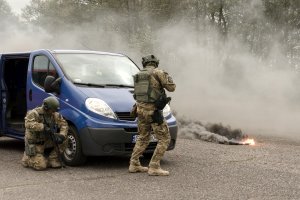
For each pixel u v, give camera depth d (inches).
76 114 387.5
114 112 382.9
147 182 338.3
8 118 476.4
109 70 439.2
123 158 434.3
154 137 388.5
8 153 457.7
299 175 363.6
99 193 308.0
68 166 394.0
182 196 301.6
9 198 295.4
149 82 354.3
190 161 414.6
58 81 407.5
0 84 475.5
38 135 376.2
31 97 439.2
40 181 339.6
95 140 376.5
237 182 339.3
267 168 387.5
